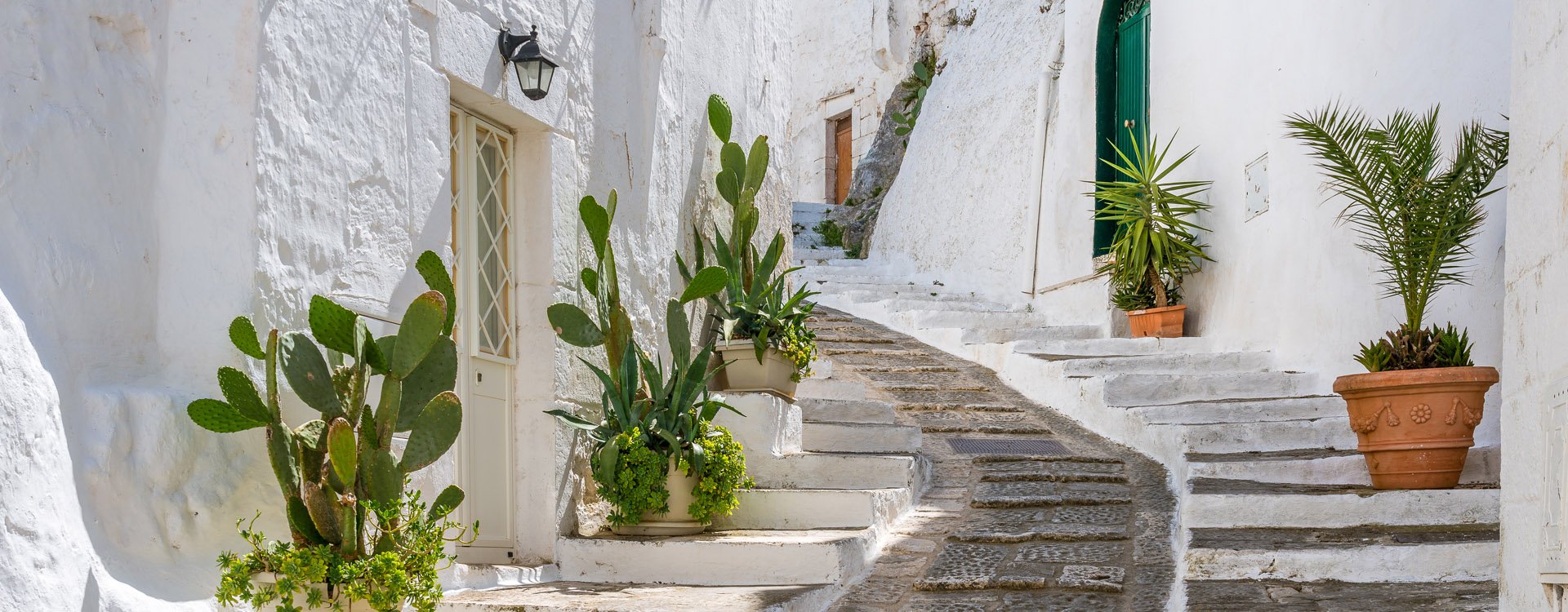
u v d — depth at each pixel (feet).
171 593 11.75
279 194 13.10
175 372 12.75
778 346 21.81
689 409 18.51
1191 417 24.03
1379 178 19.11
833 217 55.16
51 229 11.55
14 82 11.38
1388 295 22.54
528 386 18.12
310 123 13.62
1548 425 8.86
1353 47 24.67
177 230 12.89
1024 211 39.93
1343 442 22.11
